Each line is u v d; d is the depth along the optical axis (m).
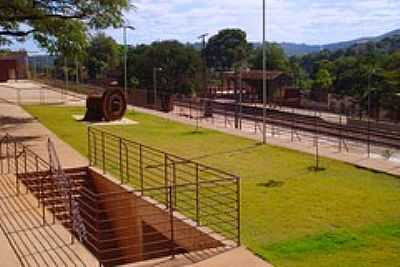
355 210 15.28
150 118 40.03
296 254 11.77
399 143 31.84
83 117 38.88
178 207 14.73
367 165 21.69
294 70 106.88
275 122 42.03
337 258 11.58
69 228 13.48
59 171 16.89
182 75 83.56
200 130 33.38
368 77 64.88
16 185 17.34
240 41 123.81
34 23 34.34
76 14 34.44
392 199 16.52
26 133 30.25
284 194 17.12
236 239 12.46
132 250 15.63
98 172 19.52
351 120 46.19
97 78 92.94
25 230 13.01
